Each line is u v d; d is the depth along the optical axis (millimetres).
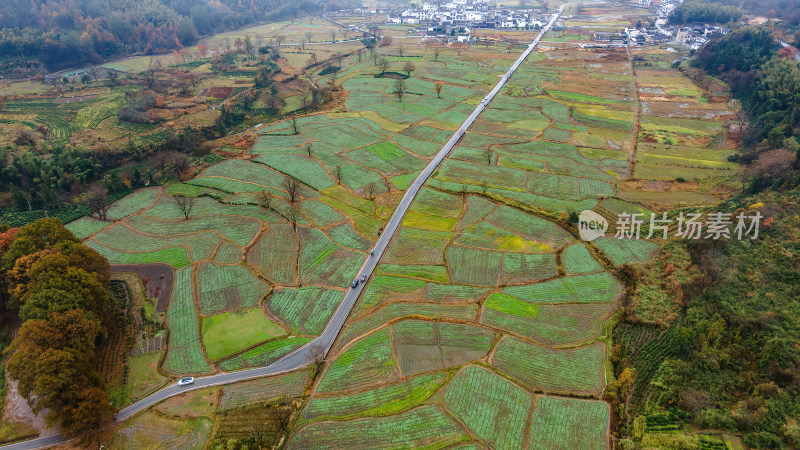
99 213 127375
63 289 80688
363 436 71438
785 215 109188
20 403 75500
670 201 135625
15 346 75938
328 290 102312
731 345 83062
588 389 78812
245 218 127938
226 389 79375
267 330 91812
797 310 86188
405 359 84750
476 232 121250
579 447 69688
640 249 113750
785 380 75750
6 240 94562
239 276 106312
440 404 76375
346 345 88125
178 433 71938
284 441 70625
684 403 74812
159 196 139750
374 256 112688
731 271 98000
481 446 70062
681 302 95188
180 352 86562
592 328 91312
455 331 90750
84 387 70438
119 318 92438
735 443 69125
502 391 78500
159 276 106125
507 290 101625
